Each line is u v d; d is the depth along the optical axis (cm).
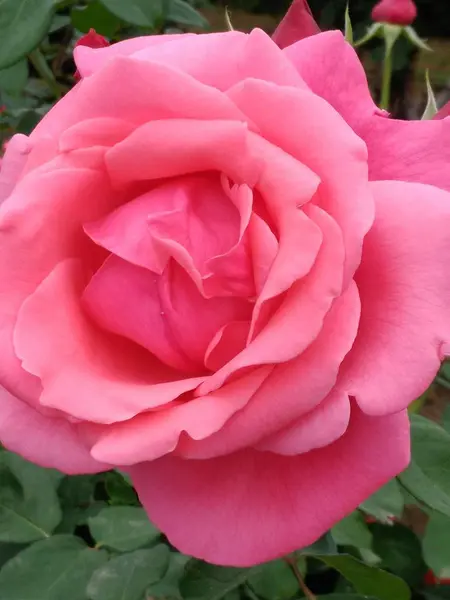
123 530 29
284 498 17
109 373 18
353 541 32
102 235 18
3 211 17
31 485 31
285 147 17
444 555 30
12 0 35
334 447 17
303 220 16
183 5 47
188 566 25
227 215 18
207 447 16
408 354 16
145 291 17
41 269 18
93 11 44
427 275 16
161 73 17
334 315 16
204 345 17
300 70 20
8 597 27
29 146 20
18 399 19
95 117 18
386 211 17
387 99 36
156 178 18
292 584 32
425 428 26
